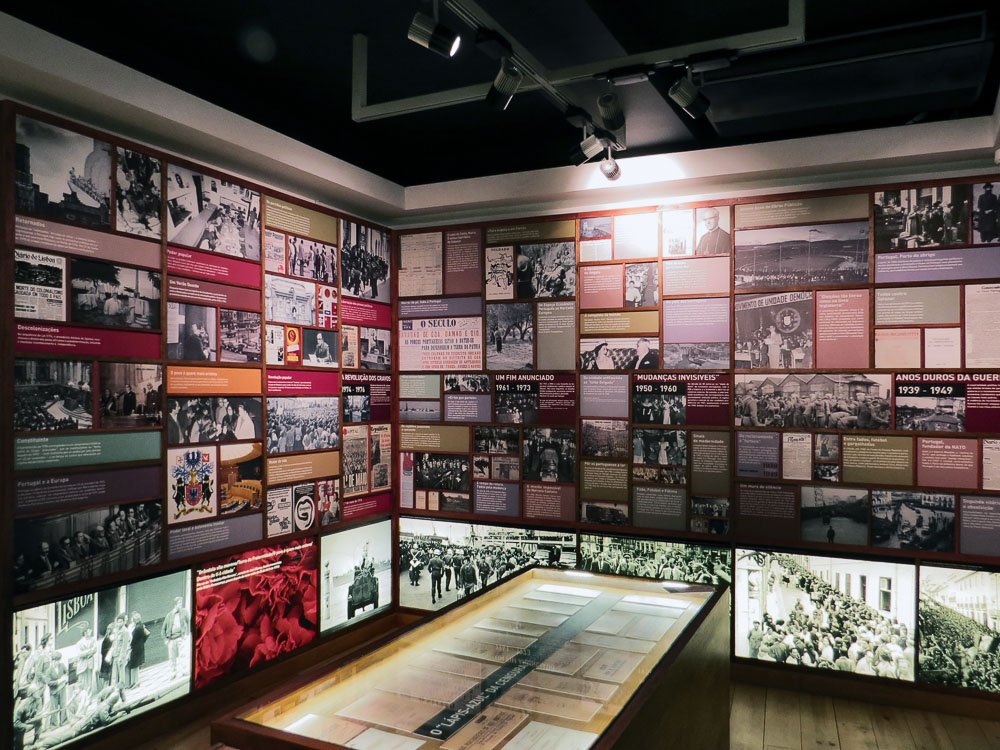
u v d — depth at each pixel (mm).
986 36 3572
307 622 5238
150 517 4082
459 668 2398
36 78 3389
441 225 6113
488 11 3355
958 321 4590
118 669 3893
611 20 3818
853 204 4836
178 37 4043
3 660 3371
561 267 5688
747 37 3332
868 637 4762
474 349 5984
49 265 3574
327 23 3881
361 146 5762
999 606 4469
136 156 4027
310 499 5285
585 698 2150
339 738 1916
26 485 3477
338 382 5590
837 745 4125
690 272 5285
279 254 5039
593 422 5562
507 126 5492
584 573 3564
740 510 5113
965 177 4574
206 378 4445
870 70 3961
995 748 4094
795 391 4977
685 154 4984
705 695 2928
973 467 4539
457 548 6020
